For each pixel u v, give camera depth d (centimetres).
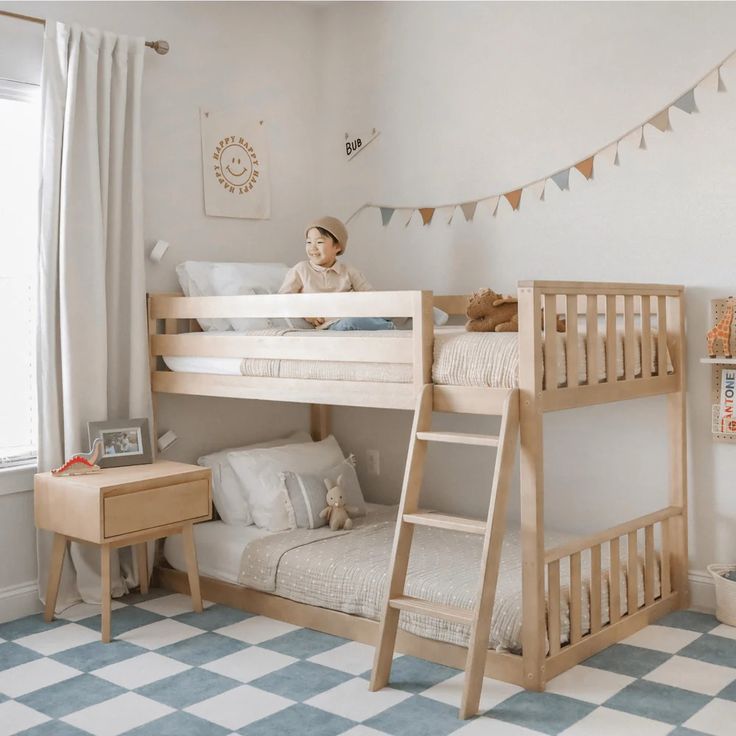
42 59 343
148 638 317
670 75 338
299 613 329
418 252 417
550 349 267
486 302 306
